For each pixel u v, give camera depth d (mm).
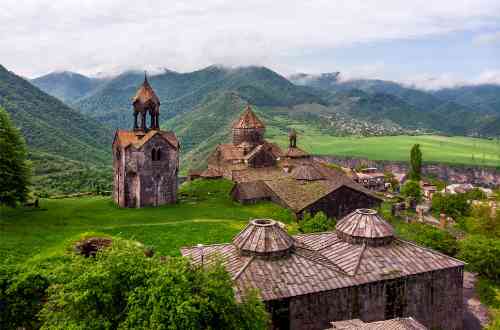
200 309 19641
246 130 95875
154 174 71688
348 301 30016
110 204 73125
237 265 29875
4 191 57969
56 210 66000
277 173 89188
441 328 34062
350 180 96812
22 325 27875
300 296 28281
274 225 31953
